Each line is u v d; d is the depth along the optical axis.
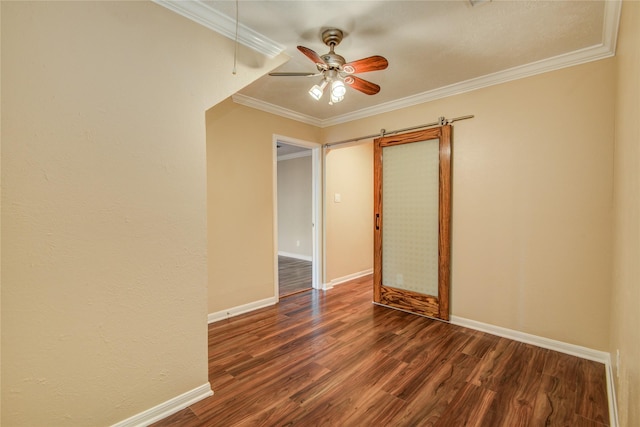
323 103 3.47
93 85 1.45
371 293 4.12
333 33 2.03
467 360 2.30
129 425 1.59
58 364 1.39
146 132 1.63
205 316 1.90
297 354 2.41
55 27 1.34
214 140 3.10
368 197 5.17
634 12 1.17
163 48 1.68
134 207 1.59
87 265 1.45
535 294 2.55
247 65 2.08
